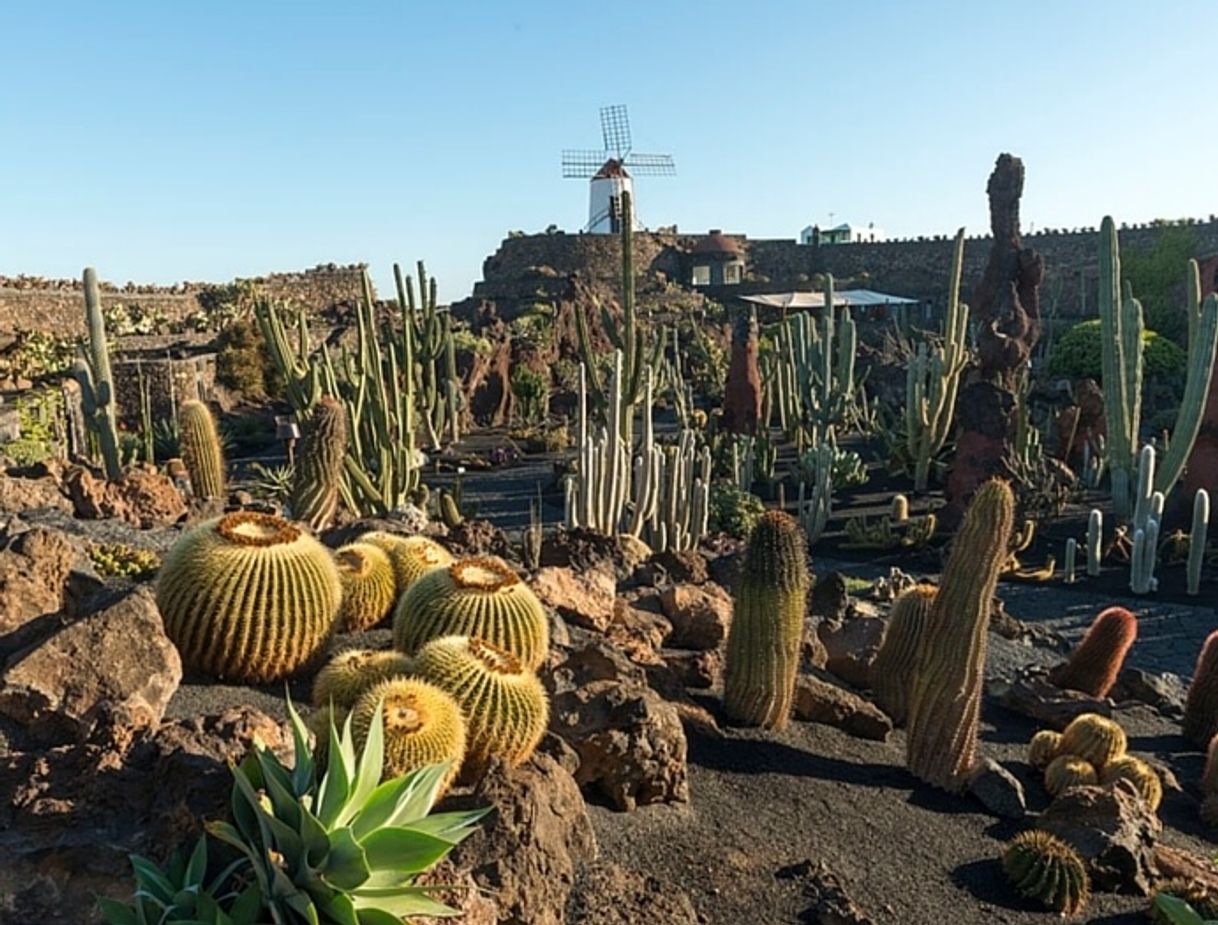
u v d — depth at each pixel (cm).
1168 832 690
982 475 1745
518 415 3269
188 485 1238
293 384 1579
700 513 1336
